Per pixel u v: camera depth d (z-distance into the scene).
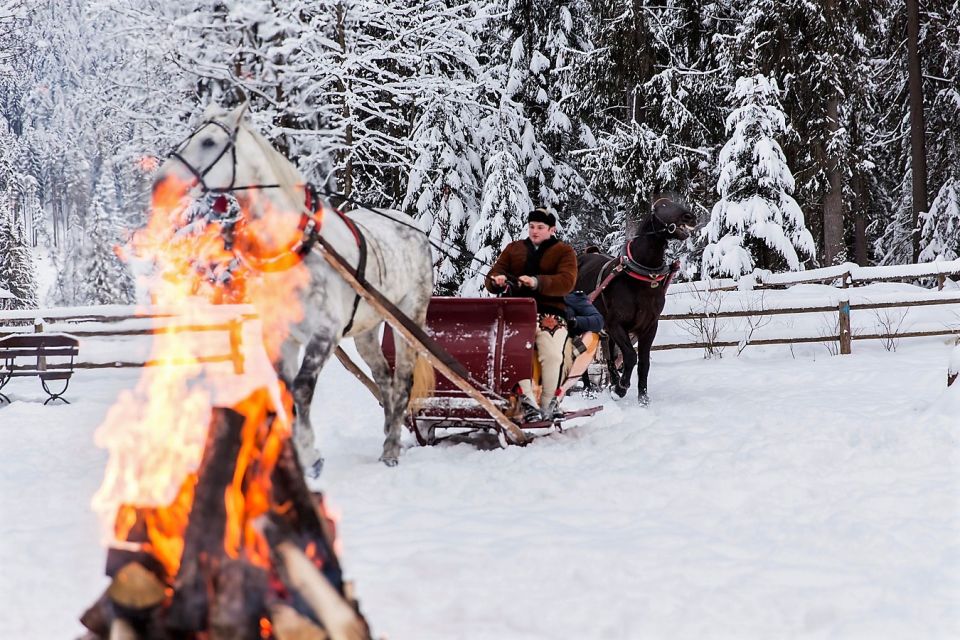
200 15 16.34
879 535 5.27
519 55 27.88
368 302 7.19
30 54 20.05
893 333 17.06
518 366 8.37
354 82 19.77
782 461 7.42
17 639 3.92
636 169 26.86
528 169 27.94
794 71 25.58
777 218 24.39
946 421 8.47
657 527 5.68
